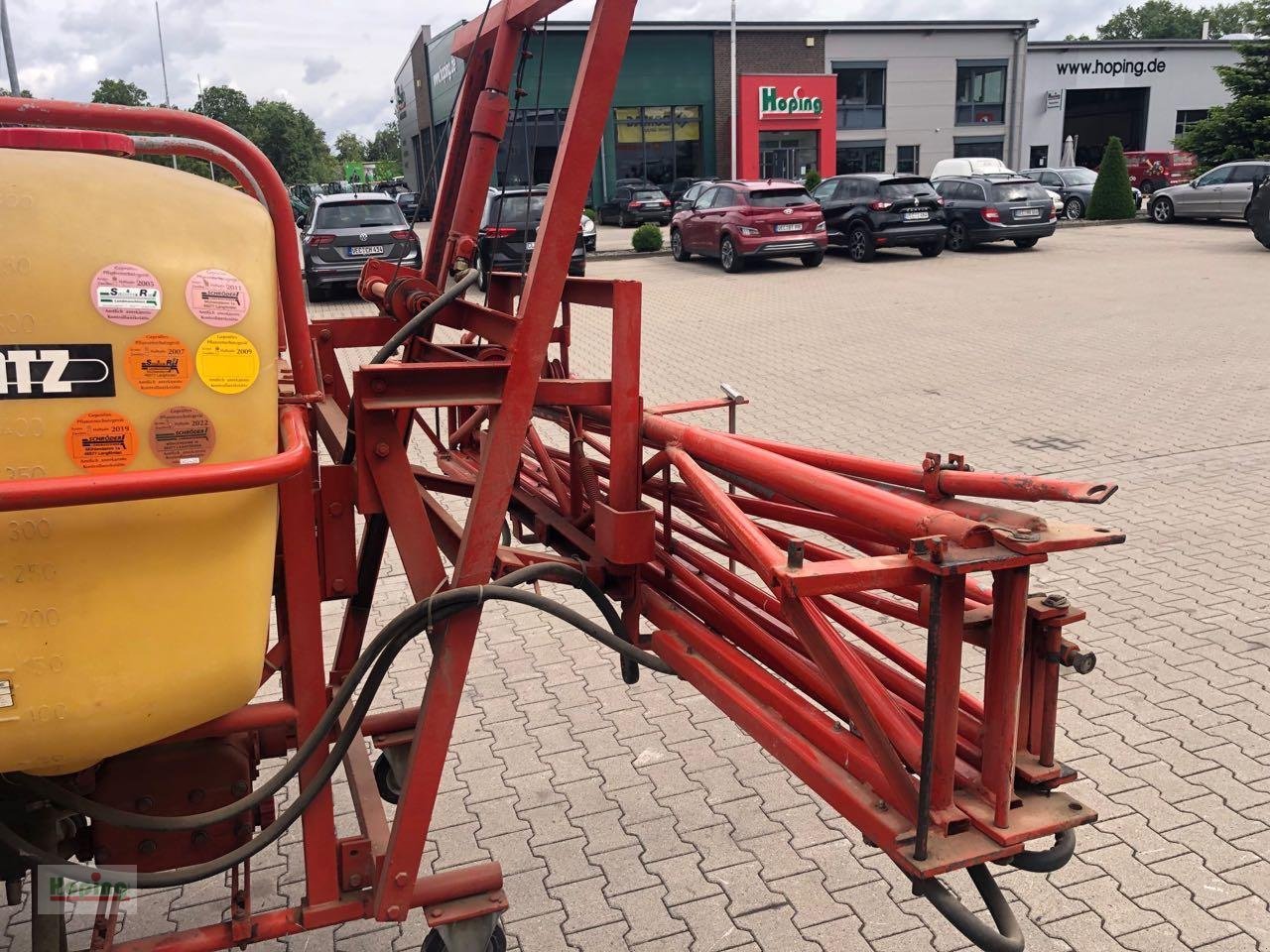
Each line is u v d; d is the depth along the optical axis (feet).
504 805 12.32
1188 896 10.21
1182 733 13.08
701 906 10.45
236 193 6.13
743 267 64.13
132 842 7.12
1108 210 87.15
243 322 5.72
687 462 8.35
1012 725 5.98
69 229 5.24
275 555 7.09
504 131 10.82
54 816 6.95
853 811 6.66
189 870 6.83
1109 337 39.42
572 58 92.94
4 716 5.43
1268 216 61.62
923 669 7.91
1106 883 10.46
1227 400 29.58
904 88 135.54
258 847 6.98
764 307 50.06
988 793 6.24
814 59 130.62
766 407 30.58
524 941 10.03
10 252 5.10
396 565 19.67
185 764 7.07
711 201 66.85
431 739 7.49
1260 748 12.70
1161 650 15.31
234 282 5.70
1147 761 12.50
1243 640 15.52
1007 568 5.71
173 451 5.57
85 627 5.50
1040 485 6.07
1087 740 13.00
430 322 9.77
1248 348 36.27
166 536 5.62
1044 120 142.41
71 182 5.31
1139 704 13.80
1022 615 5.87
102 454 5.40
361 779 8.87
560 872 11.07
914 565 5.77
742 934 10.02
